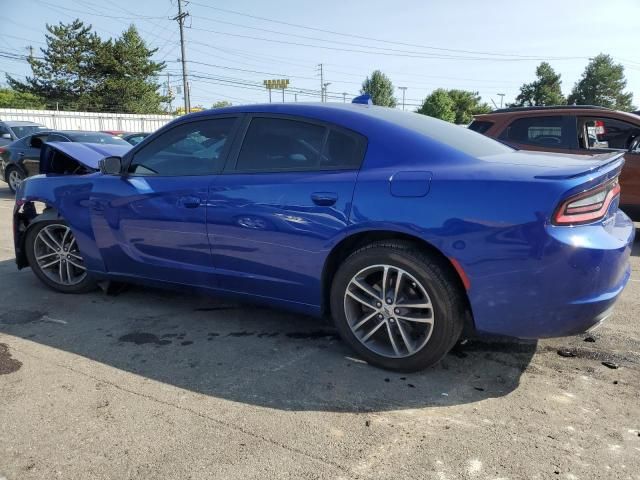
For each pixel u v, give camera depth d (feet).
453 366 10.18
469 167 9.14
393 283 9.68
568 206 8.30
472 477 6.97
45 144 15.55
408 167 9.46
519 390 9.28
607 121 21.43
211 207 11.10
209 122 11.89
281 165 10.70
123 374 9.87
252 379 9.69
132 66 183.32
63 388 9.32
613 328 12.03
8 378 9.66
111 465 7.24
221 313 13.04
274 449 7.59
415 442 7.74
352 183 9.63
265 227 10.47
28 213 14.87
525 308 8.60
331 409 8.66
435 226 8.84
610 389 9.30
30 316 12.84
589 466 7.18
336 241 9.73
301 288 10.49
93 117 109.91
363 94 12.69
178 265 12.01
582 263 8.27
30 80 179.32
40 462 7.30
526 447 7.61
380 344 10.16
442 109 261.85
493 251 8.53
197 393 9.18
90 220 13.16
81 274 14.52
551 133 22.24
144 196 12.14
